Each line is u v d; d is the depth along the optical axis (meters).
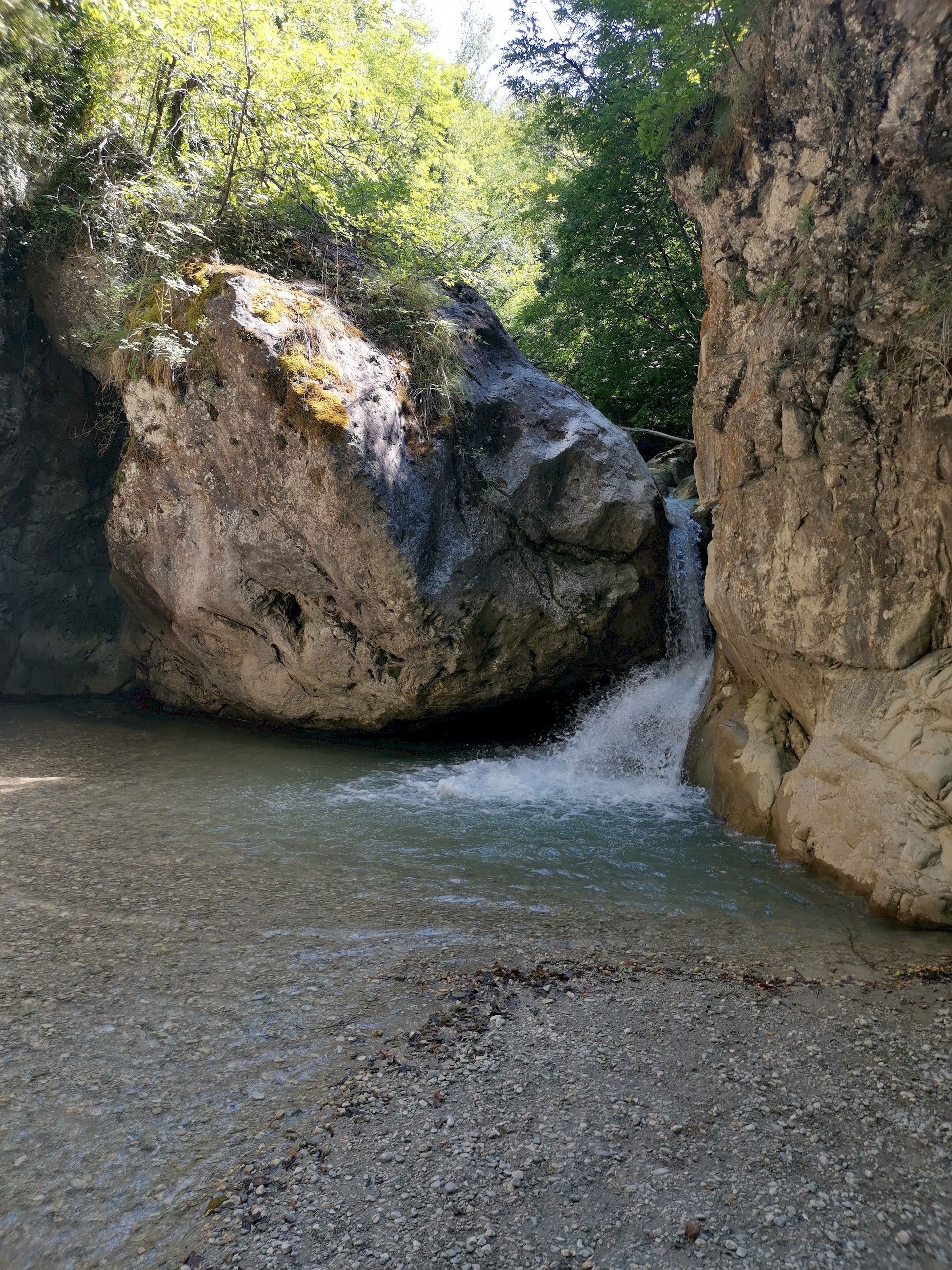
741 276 6.86
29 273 9.77
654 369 14.63
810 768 5.89
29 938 4.36
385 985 4.00
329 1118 3.00
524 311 15.98
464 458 8.94
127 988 3.89
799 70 5.84
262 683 9.55
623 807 7.36
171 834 6.11
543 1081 3.24
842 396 5.68
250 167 9.73
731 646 7.37
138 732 9.60
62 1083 3.18
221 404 8.06
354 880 5.40
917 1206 2.61
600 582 9.14
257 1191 2.65
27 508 10.88
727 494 6.98
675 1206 2.60
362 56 13.05
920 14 4.96
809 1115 3.05
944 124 4.96
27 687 11.26
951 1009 3.85
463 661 8.74
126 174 9.42
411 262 10.55
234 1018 3.67
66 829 6.09
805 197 6.10
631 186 13.60
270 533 8.42
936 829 4.95
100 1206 2.59
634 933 4.74
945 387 5.02
